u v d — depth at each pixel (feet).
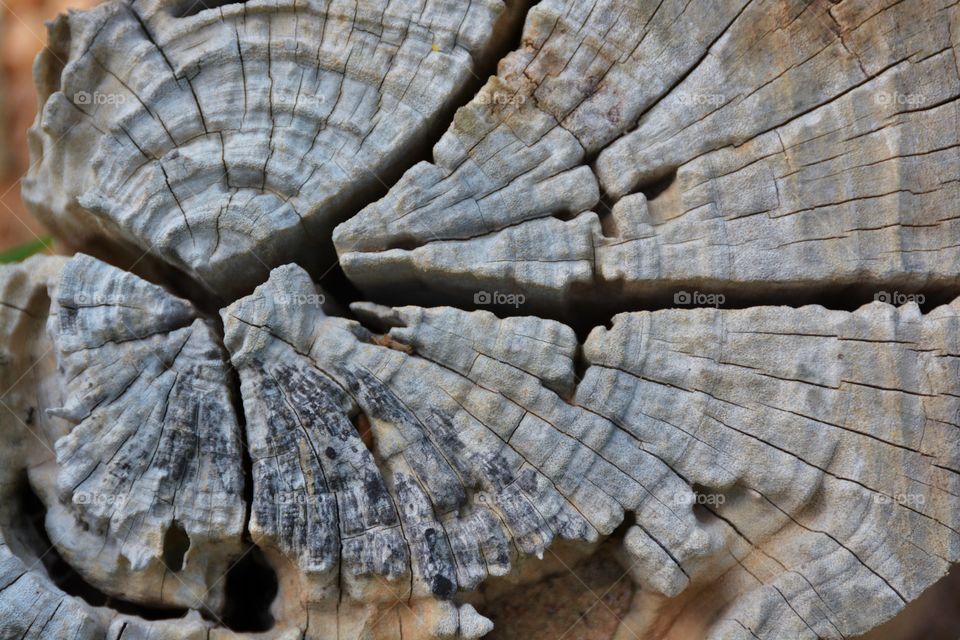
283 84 1.04
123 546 1.02
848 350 1.02
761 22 1.02
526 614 1.05
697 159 1.03
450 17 1.04
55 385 1.08
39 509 1.08
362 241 1.03
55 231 1.12
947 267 1.02
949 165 1.02
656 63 1.03
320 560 1.00
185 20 1.05
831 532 1.01
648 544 1.01
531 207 1.03
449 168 1.03
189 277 1.08
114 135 1.05
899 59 1.02
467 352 1.02
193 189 1.04
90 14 1.06
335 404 1.02
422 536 1.01
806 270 1.02
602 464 1.02
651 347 1.02
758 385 1.02
